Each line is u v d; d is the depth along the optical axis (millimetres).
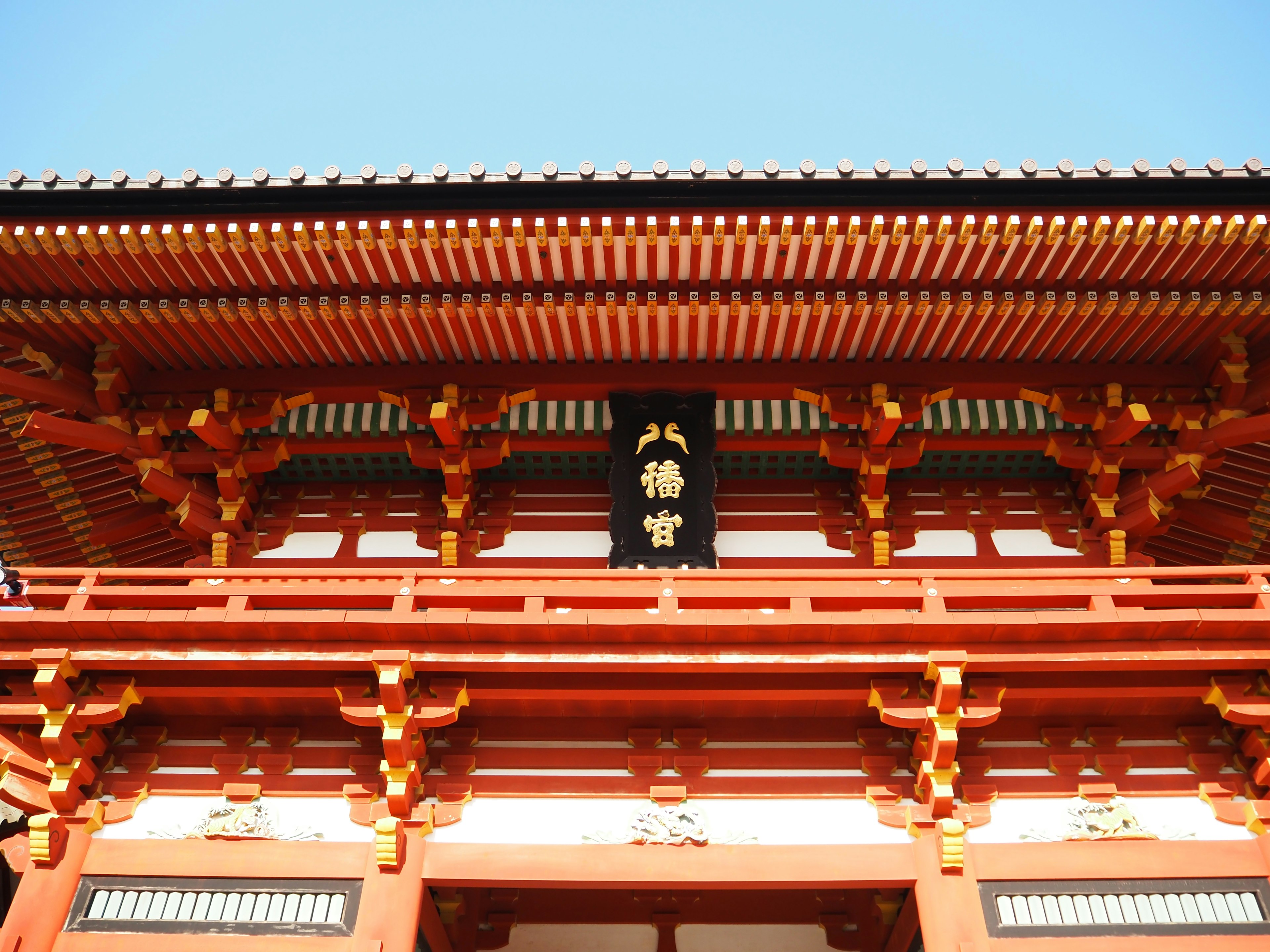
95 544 15078
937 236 12281
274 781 11383
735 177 11891
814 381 14242
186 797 11352
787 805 11188
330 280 13141
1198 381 14172
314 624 10859
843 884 10688
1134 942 10258
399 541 14820
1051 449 14484
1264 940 10297
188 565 14578
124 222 12195
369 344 14133
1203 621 10836
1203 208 12062
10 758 10906
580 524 14859
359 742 11664
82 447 13891
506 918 13617
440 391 14375
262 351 14219
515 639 10938
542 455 14883
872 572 11562
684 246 12664
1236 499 15164
